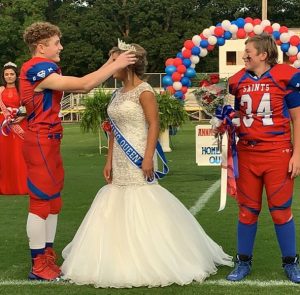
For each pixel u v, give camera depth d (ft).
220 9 159.94
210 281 14.02
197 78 43.93
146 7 147.33
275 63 13.74
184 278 13.75
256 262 15.66
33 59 14.21
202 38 43.96
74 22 150.61
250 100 13.65
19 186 24.75
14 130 24.30
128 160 14.53
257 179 14.06
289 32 44.96
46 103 14.12
